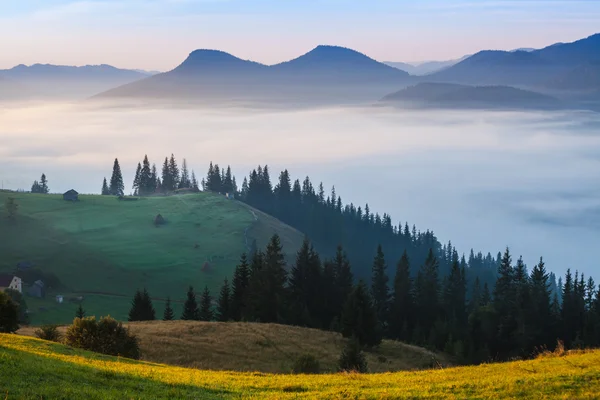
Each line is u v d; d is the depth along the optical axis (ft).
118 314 349.82
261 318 237.45
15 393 56.65
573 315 263.90
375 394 63.77
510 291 267.80
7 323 117.50
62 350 92.07
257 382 75.20
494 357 226.38
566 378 67.15
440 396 62.03
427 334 266.98
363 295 182.80
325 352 158.71
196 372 86.69
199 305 374.84
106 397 59.21
